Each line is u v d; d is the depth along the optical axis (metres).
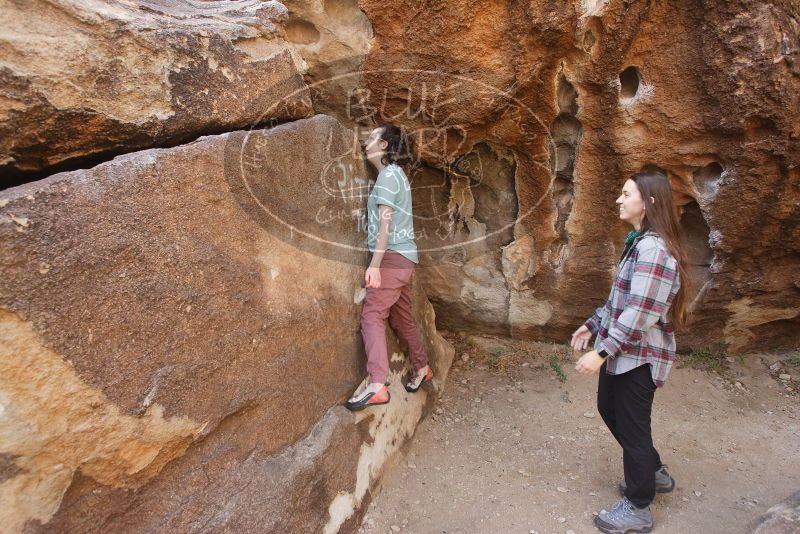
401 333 3.02
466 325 4.12
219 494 1.80
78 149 1.66
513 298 3.80
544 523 2.55
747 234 3.10
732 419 3.31
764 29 2.44
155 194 1.62
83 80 1.60
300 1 2.60
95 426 1.45
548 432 3.23
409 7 2.53
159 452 1.62
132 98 1.72
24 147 1.53
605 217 3.28
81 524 1.46
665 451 3.04
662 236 2.12
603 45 2.59
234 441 1.88
